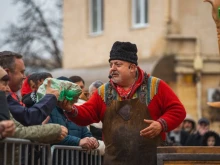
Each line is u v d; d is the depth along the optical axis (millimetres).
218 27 8906
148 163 8656
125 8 27141
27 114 8172
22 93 10484
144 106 8711
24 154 8195
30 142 8164
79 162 9594
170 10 25453
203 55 25359
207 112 25266
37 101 8586
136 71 8820
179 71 25219
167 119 8641
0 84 7961
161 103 8742
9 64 8703
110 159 8719
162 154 8258
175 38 25297
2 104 7730
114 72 8742
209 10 25453
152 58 25688
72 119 8766
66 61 29828
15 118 8188
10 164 7945
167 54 25172
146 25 26281
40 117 8242
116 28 27500
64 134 8344
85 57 28906
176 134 17875
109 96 8805
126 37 27016
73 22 29547
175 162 8234
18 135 8031
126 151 8680
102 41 28125
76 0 29438
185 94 25281
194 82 25375
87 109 8805
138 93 8758
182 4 25438
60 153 9117
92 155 9969
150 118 8711
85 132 10367
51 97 8352
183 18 25453
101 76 27094
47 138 8211
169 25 25375
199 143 16344
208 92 25344
